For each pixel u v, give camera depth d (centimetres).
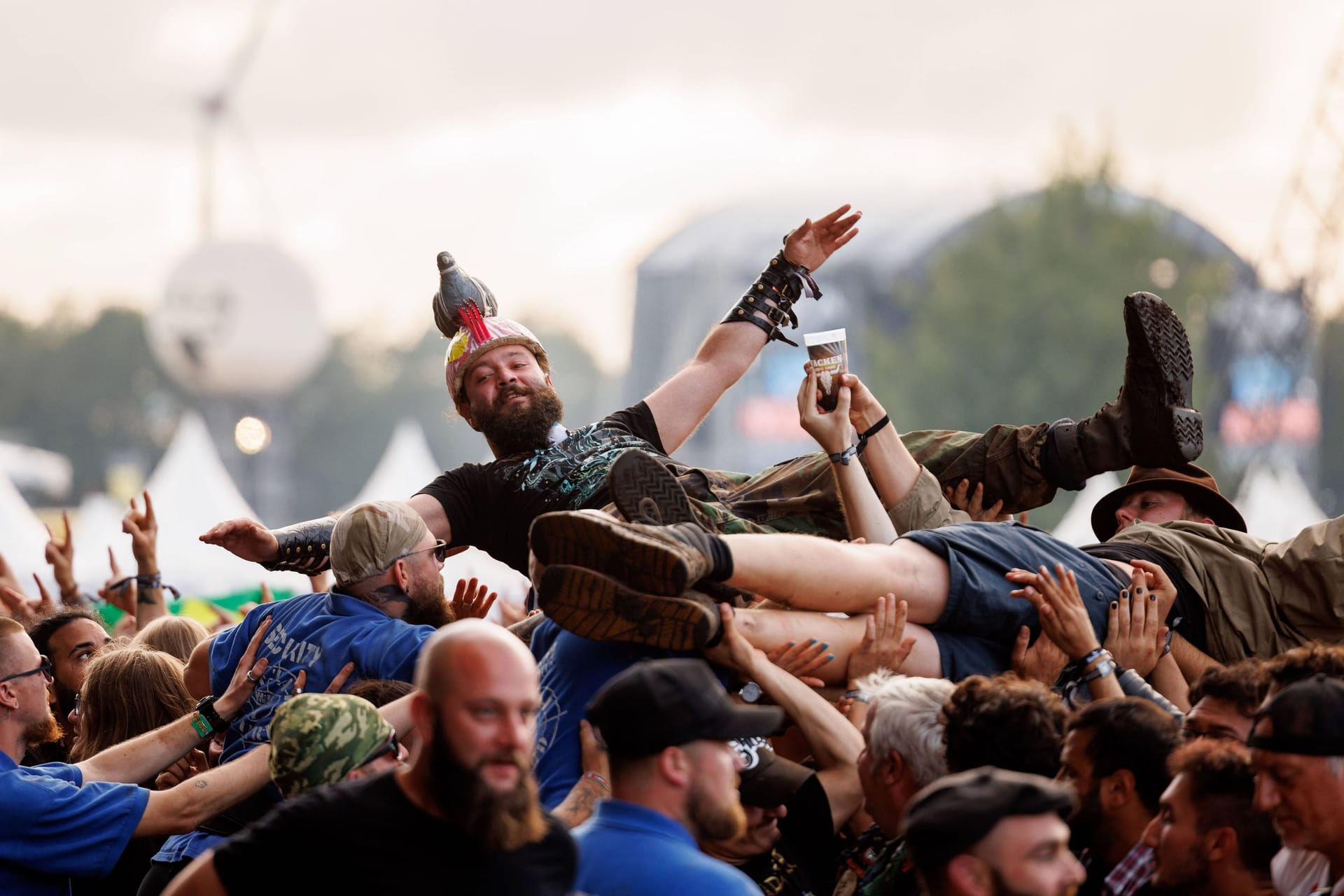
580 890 770
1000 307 13612
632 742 775
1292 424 14012
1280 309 13375
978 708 882
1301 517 5166
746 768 966
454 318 1448
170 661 1282
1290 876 876
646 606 970
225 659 1219
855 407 1348
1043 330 13525
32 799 1029
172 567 3691
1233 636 1273
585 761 983
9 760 1083
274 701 1149
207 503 3841
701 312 17325
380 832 762
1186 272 14050
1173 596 1230
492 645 764
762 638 1067
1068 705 1143
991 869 695
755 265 17462
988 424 13575
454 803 750
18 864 1031
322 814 770
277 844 770
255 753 1083
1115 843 884
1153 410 1398
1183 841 820
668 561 949
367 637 1139
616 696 782
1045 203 14188
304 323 18625
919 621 1150
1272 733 791
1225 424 13362
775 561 1059
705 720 778
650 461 1050
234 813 1127
